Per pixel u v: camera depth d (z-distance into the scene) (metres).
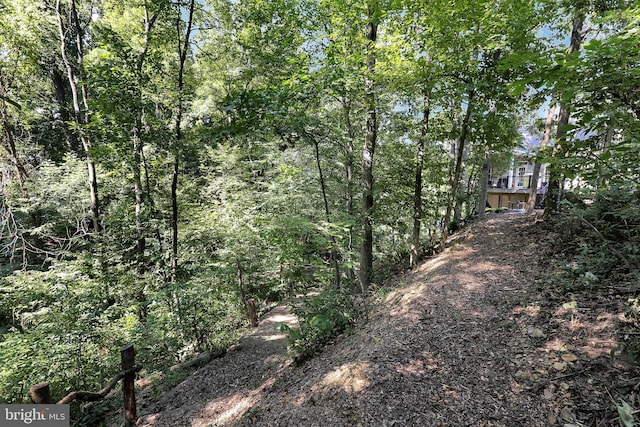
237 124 3.70
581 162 2.34
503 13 5.53
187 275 8.57
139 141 7.77
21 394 4.77
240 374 5.72
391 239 14.59
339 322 5.77
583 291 3.94
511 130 8.24
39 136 13.25
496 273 5.73
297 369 4.92
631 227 4.12
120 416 4.71
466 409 2.81
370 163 9.17
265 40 8.53
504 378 3.04
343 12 7.26
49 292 6.78
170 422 4.41
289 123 4.65
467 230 10.82
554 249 5.75
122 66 7.33
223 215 9.26
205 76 11.23
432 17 5.40
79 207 11.13
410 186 10.14
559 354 3.05
